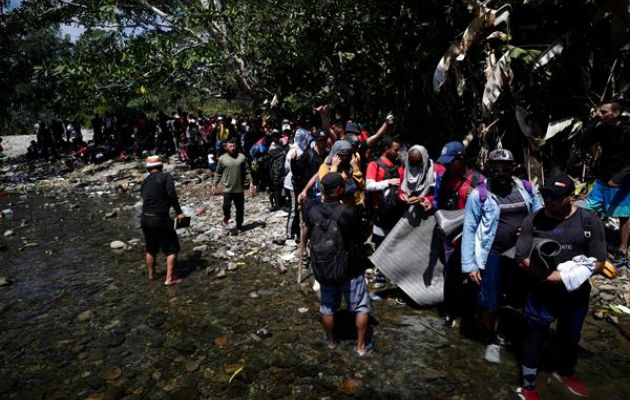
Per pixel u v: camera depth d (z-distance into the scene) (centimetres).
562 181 264
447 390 318
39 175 1462
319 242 349
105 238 752
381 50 889
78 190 1215
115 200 1082
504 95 682
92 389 330
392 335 398
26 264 620
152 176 516
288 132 1033
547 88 668
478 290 356
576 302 296
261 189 1047
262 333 402
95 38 1411
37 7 1567
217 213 868
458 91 660
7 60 1683
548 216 281
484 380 329
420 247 443
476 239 347
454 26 738
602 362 345
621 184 466
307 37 970
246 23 1041
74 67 1247
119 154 1647
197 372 349
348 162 436
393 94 933
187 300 486
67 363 366
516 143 723
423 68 799
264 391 323
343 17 900
